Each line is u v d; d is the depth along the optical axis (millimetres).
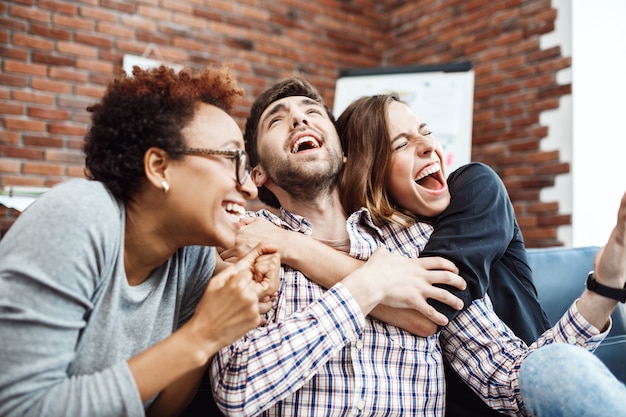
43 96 3268
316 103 1389
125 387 753
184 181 876
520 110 3562
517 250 1410
